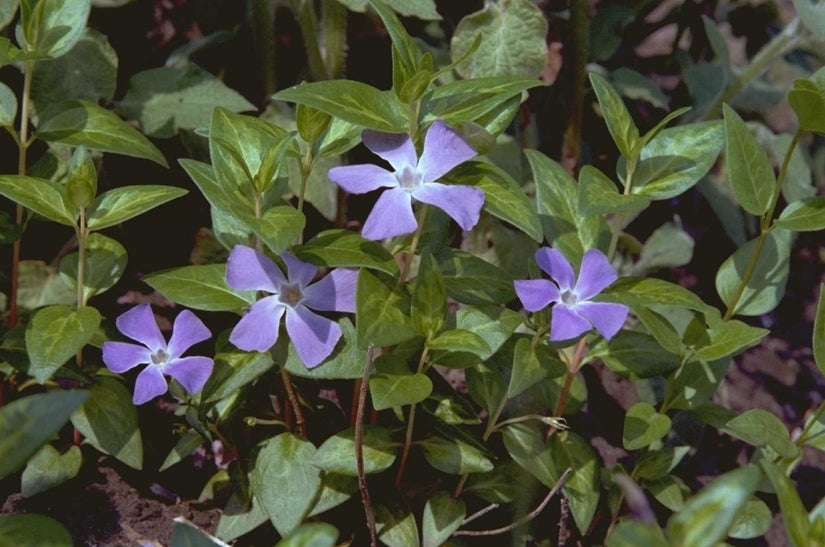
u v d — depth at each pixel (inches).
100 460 35.5
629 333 34.4
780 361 41.6
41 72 37.9
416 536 34.0
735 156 34.0
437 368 38.3
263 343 32.2
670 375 34.9
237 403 34.1
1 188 32.9
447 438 33.7
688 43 48.0
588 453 34.7
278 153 31.8
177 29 41.6
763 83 44.4
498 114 33.2
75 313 33.0
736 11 45.0
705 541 28.6
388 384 32.3
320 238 32.6
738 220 42.2
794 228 34.1
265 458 33.5
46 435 28.9
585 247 34.2
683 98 43.9
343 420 35.4
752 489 28.9
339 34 39.7
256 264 32.2
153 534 34.8
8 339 33.8
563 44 41.3
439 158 31.9
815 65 47.0
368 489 34.6
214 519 35.1
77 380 34.0
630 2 43.4
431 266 32.1
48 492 34.9
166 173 39.8
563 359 35.3
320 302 32.5
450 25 42.3
